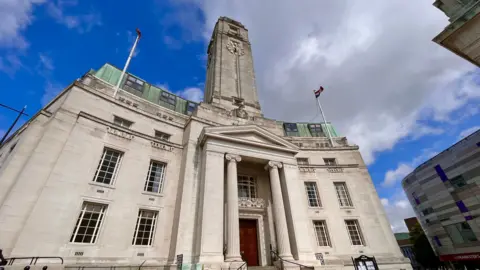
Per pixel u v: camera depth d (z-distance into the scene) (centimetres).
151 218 1742
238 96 3197
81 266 1315
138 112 2116
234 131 2111
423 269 5259
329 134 3250
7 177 1344
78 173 1541
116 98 2192
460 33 715
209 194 1741
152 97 2686
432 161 4769
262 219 2078
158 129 2169
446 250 4369
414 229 5716
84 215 1491
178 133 2275
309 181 2570
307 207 2380
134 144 1900
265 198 2194
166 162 2011
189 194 1817
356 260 1355
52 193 1391
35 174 1377
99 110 1881
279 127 2961
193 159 2009
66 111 1666
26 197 1302
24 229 1232
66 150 1549
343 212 2414
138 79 2700
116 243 1502
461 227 4116
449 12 778
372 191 2630
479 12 652
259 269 1647
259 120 2864
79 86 1834
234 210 1734
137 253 1548
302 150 2880
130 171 1780
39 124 1625
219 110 2636
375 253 2198
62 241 1331
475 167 3969
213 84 3184
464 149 4159
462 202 4122
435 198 4638
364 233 2309
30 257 1156
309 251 1800
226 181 1988
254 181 2308
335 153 2908
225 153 1995
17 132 1848
